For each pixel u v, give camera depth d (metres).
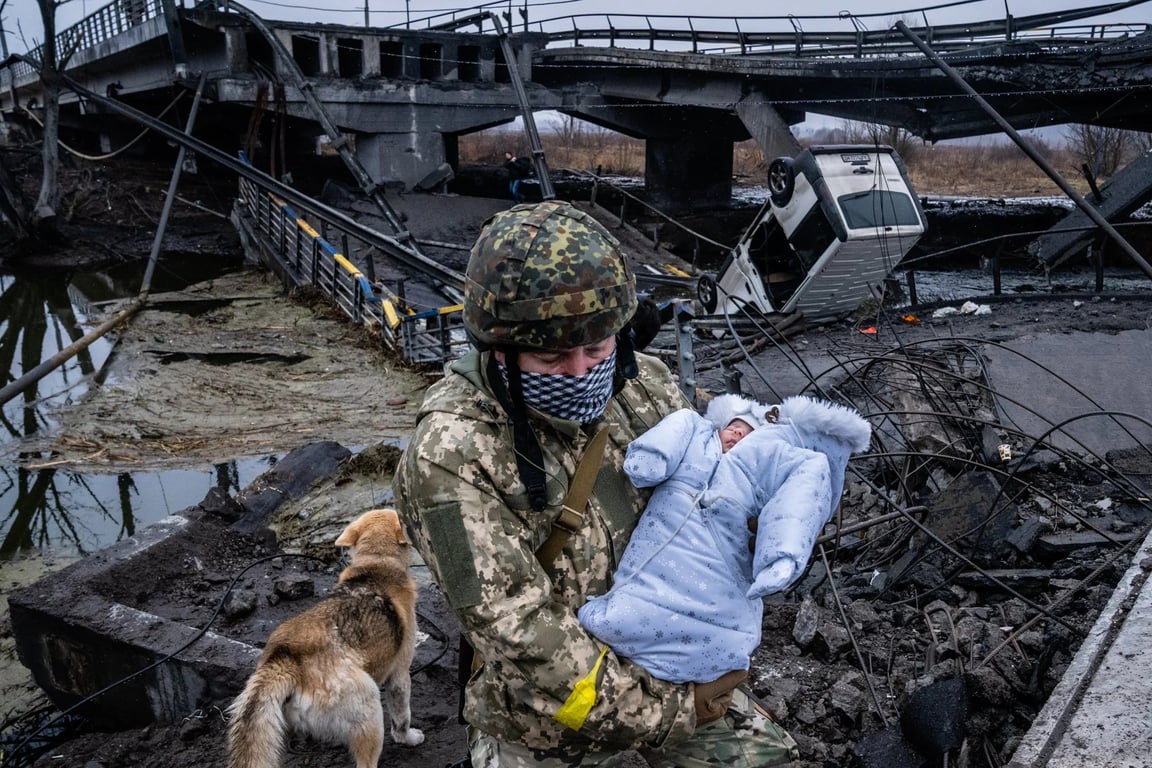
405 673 4.29
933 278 23.95
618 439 2.37
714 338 16.52
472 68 34.03
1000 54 20.48
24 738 5.51
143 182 35.06
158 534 6.64
